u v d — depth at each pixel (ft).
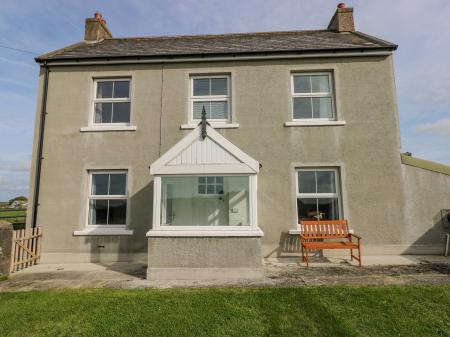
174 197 24.11
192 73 33.99
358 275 22.74
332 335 13.99
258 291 19.12
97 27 41.88
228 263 22.59
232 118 32.86
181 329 14.56
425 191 30.66
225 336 13.99
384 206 30.66
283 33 41.98
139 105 33.55
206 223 23.73
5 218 53.21
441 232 30.09
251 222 23.13
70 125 33.47
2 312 16.60
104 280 23.17
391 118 31.99
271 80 33.27
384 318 15.40
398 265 25.76
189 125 32.71
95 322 15.31
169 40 41.83
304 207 31.63
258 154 32.07
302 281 21.36
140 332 14.35
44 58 33.94
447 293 18.06
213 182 24.16
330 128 32.09
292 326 14.78
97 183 33.06
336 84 32.76
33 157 33.01
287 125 32.17
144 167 32.42
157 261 22.93
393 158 31.30
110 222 32.19
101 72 34.27
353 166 31.35
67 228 31.53
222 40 40.09
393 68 32.76
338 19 40.24
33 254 29.73
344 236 28.50
